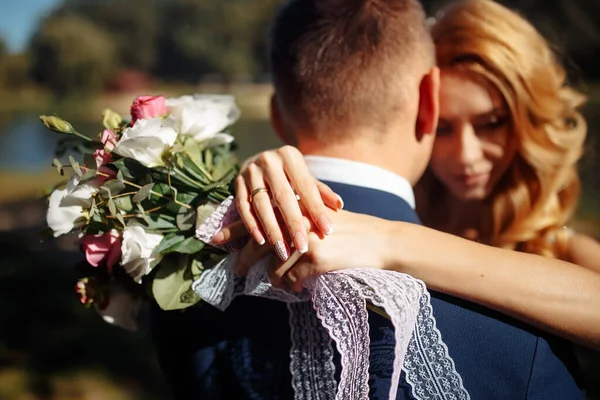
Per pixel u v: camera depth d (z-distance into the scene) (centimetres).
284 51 124
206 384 121
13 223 1053
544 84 158
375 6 122
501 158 164
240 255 116
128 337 509
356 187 118
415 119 123
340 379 108
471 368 106
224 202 117
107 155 118
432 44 128
